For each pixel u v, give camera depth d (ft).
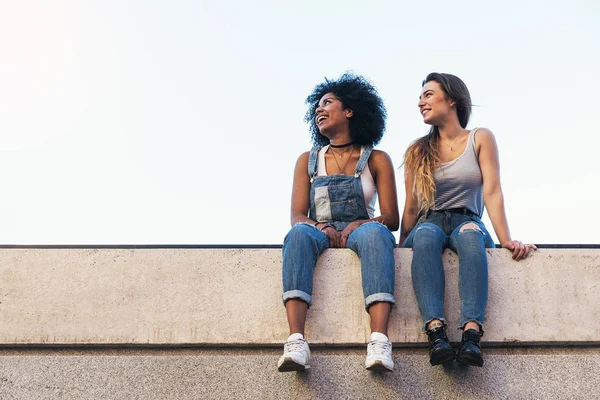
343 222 14.61
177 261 13.53
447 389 12.46
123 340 13.05
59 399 12.59
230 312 13.17
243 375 12.63
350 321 13.00
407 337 12.90
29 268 13.56
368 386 12.48
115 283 13.43
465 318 12.51
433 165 14.44
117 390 12.63
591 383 12.53
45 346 13.15
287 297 12.64
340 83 16.22
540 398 12.43
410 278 13.29
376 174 15.28
